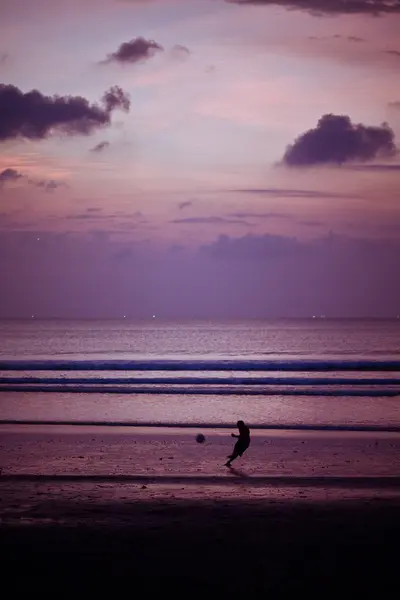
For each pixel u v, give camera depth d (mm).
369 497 19594
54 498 19062
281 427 35688
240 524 16297
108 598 11867
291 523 16422
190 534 15438
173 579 12711
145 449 29234
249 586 12422
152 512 17406
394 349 132125
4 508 17781
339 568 13344
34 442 30875
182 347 145750
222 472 24312
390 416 40500
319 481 22406
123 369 74438
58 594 12008
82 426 35750
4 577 12789
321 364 77000
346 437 32781
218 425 36031
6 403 45625
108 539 15023
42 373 69188
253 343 165625
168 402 46625
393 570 13258
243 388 53594
